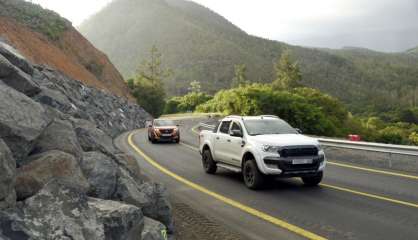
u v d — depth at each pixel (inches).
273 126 475.8
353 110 7559.1
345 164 616.4
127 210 171.5
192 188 440.1
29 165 169.5
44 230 137.6
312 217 313.7
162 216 237.6
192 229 276.2
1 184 137.3
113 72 3137.3
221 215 323.6
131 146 973.8
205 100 5142.7
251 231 279.1
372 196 386.0
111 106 1895.9
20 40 1598.2
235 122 492.4
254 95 2534.5
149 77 4864.7
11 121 170.6
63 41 2421.3
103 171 212.4
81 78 2016.5
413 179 478.9
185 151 856.9
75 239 141.0
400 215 314.0
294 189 428.5
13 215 136.3
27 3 2475.4
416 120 6673.2
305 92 3240.7
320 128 2440.9
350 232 273.0
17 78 220.8
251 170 428.1
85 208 155.3
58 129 211.2
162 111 3873.0
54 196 150.3
